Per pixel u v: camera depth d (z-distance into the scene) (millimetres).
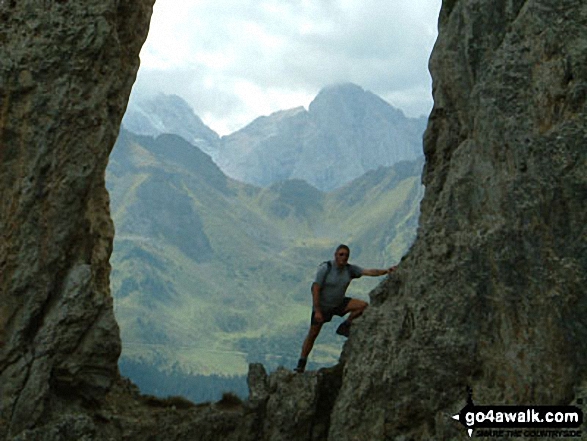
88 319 16469
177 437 17016
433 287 16016
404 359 15836
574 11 14297
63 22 16672
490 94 15219
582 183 13352
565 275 13367
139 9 19906
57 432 15539
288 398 17375
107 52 17266
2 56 16156
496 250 14633
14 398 15516
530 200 14031
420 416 15625
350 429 16109
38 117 16312
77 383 16500
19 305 15883
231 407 18484
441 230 16422
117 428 16703
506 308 14500
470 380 15227
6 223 15922
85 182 16766
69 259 16812
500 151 14969
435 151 20000
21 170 16141
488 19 16656
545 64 14445
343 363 18234
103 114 17125
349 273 18453
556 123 14031
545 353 13625
